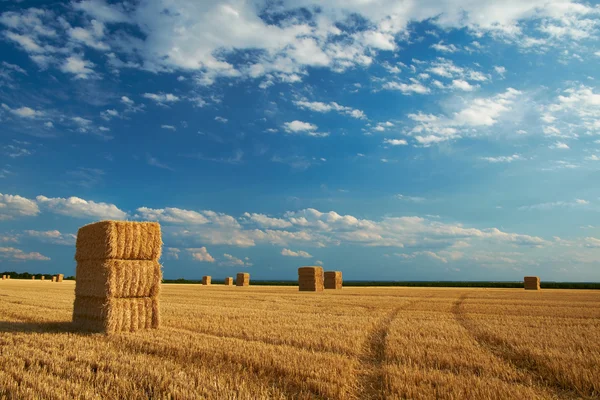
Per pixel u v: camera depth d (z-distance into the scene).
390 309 20.75
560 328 13.84
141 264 13.39
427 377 7.80
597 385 7.43
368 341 11.77
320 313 18.42
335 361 8.84
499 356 10.01
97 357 9.16
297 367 8.30
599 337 11.98
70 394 6.77
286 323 14.71
